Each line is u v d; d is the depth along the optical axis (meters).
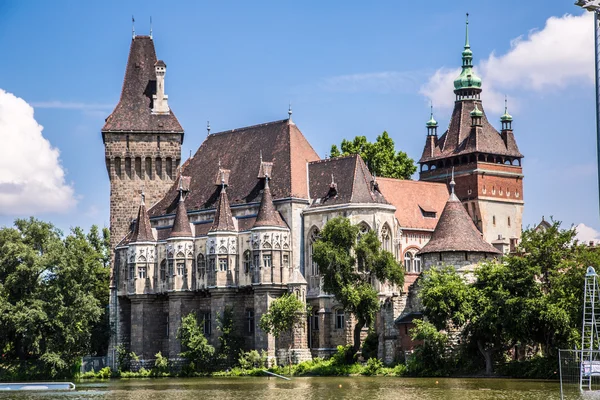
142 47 195.00
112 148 188.88
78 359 174.62
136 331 177.50
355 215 163.00
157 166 190.12
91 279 171.75
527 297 124.75
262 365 159.12
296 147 175.75
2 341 164.75
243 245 167.38
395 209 168.12
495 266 132.38
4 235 167.50
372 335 151.75
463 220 144.12
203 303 172.25
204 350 162.75
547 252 130.38
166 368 170.62
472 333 132.12
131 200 188.88
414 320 133.25
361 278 148.88
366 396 105.06
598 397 98.00
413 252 183.88
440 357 132.25
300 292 161.00
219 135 189.62
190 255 173.00
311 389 116.81
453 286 130.38
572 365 113.31
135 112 190.88
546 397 99.06
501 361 131.75
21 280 164.12
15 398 116.12
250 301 166.50
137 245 178.62
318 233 166.12
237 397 109.19
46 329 164.00
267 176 167.12
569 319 120.00
